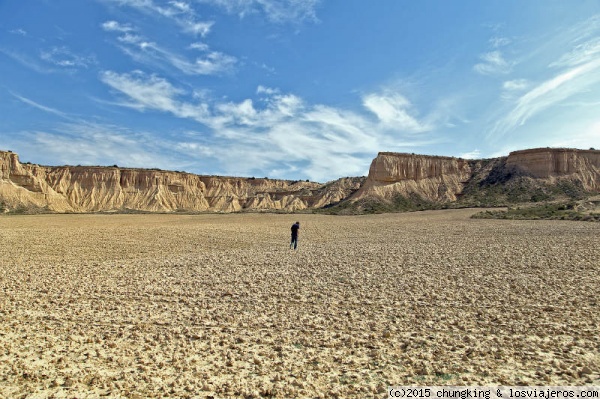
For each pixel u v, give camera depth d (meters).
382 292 14.20
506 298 12.91
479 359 8.24
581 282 14.73
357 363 8.27
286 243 33.12
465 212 83.44
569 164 110.50
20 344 9.63
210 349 9.23
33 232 44.22
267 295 14.20
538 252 22.61
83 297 14.24
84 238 37.53
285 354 8.82
